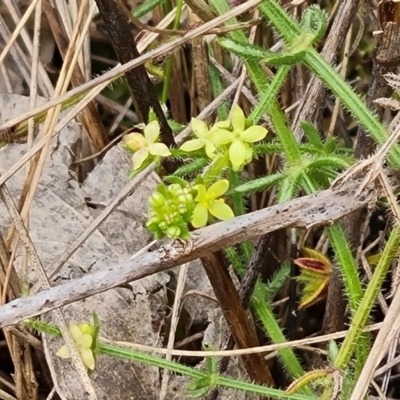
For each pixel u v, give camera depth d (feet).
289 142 0.47
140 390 0.58
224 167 0.43
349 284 0.46
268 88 0.46
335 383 0.43
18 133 0.60
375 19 0.61
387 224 0.59
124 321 0.60
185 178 0.52
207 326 0.63
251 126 0.43
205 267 0.50
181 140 0.57
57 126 0.59
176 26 0.57
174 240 0.42
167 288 0.63
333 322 0.58
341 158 0.49
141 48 0.60
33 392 0.58
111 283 0.43
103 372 0.58
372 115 0.46
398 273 0.42
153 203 0.40
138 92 0.48
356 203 0.45
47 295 0.43
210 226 0.44
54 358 0.57
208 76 0.63
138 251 0.60
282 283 0.59
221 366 0.56
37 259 0.51
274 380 0.63
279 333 0.55
